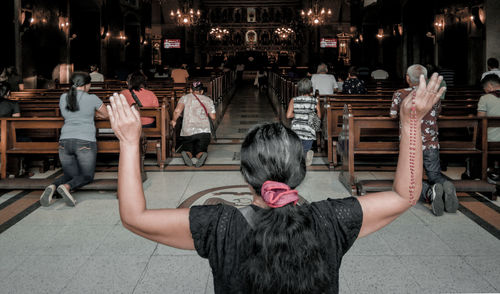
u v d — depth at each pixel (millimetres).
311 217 1182
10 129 5680
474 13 14664
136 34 29578
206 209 1258
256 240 1097
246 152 1245
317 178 6234
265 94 22656
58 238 3934
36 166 6742
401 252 3604
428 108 1184
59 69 19547
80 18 23234
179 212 1260
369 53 31391
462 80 17094
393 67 26672
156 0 33750
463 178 6035
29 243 3820
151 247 3727
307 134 6160
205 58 41281
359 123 5559
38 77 18375
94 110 4957
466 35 16625
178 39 34250
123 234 4023
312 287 1074
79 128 4863
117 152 5840
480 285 3031
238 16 41812
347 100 7211
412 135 1226
